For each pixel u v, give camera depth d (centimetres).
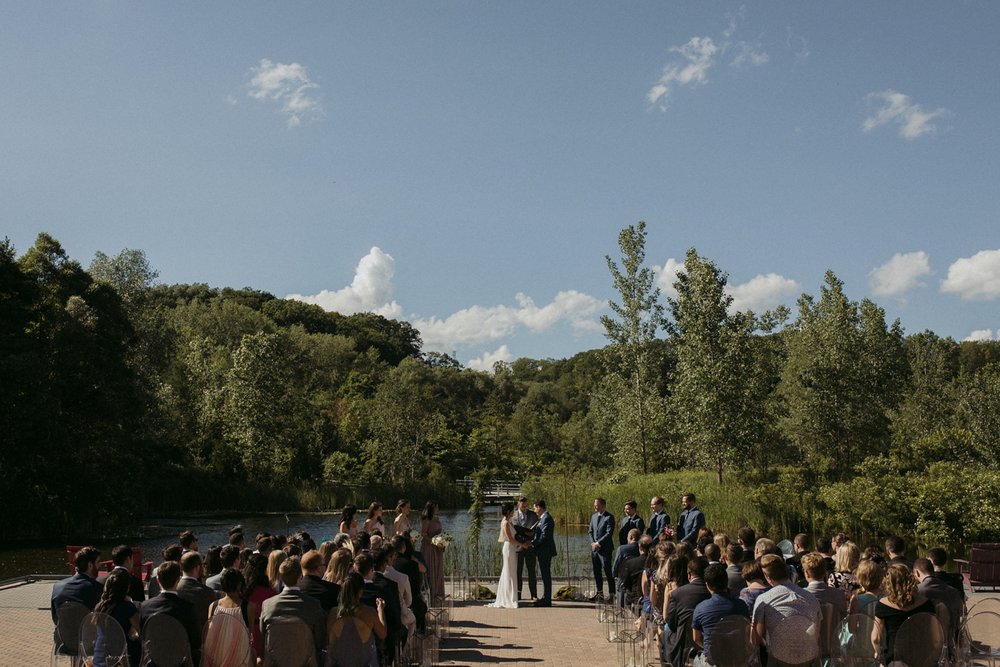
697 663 682
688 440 3503
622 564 1145
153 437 4494
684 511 1353
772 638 661
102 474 3725
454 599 1484
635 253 3994
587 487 3528
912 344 7506
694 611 689
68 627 719
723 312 3438
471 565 1916
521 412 8006
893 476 2773
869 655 662
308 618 649
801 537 1040
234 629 652
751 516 2819
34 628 1177
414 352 13712
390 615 758
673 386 3719
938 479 2675
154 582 922
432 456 6009
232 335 8519
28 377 3400
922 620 664
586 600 1460
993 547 1465
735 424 3319
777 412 3875
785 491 2912
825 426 3756
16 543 3272
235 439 5375
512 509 1430
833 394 3788
